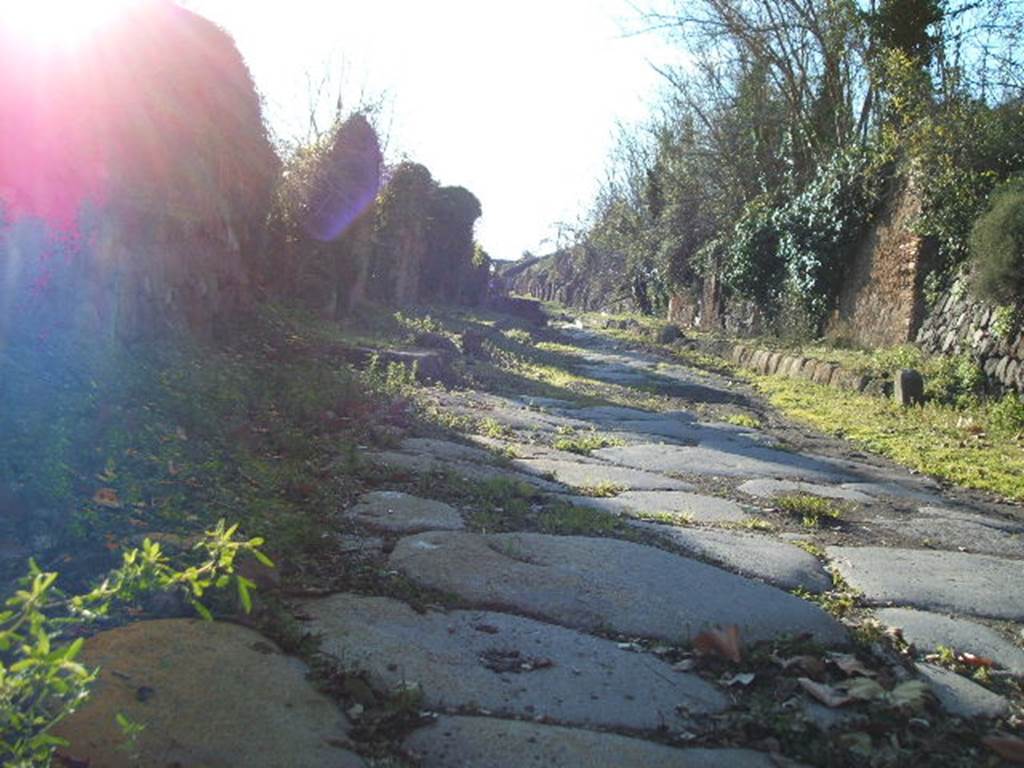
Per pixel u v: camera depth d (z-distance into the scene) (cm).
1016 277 1120
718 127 2800
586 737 272
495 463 704
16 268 500
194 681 274
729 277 2442
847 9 1791
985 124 1405
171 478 464
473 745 262
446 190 2797
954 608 438
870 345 1719
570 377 1546
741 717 292
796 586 453
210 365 727
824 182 1962
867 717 298
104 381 549
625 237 4212
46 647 147
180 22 744
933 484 801
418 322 1659
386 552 438
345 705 280
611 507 597
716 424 1133
